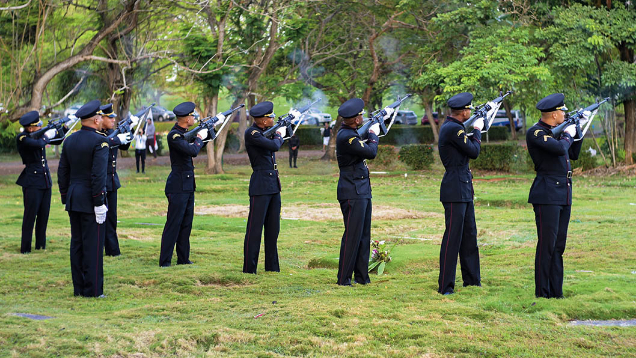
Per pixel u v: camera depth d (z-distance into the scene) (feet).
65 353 15.23
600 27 68.13
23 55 71.87
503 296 19.98
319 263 27.14
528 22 72.13
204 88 75.10
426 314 18.11
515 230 35.01
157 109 151.23
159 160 99.86
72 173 21.53
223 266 25.99
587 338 15.92
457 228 21.08
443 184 21.45
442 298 20.13
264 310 18.93
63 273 24.71
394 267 25.71
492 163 77.71
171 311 19.04
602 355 14.84
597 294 19.44
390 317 17.90
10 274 24.35
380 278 24.17
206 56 73.87
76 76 81.25
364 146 22.47
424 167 82.43
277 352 15.48
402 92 100.32
